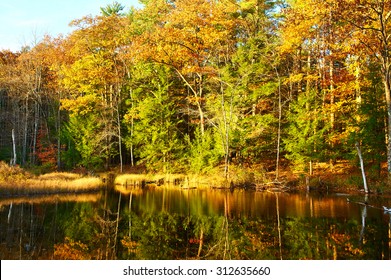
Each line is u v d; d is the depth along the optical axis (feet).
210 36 108.17
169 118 119.24
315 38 99.40
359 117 83.71
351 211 56.85
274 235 43.55
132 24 127.24
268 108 118.62
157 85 123.24
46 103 159.53
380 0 70.38
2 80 140.56
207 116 119.34
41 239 43.09
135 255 36.88
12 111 161.17
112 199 75.92
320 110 93.86
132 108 122.42
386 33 76.02
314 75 101.14
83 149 120.98
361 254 35.32
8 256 36.19
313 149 92.73
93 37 119.14
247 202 69.46
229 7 112.06
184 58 110.93
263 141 107.86
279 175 100.27
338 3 68.23
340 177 89.15
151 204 68.90
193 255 36.58
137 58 113.80
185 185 98.27
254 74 107.55
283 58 106.93
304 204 64.90
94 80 123.44
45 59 132.46
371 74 81.66
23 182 82.12
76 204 68.69
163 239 43.14
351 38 77.36
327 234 43.16
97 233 46.26
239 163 107.24
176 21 109.81
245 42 122.83
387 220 49.85
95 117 122.21
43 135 146.51
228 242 41.16
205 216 56.24
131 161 131.75
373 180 82.28
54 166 130.41
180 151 118.11
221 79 103.30
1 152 147.84
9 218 54.49
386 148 82.33
